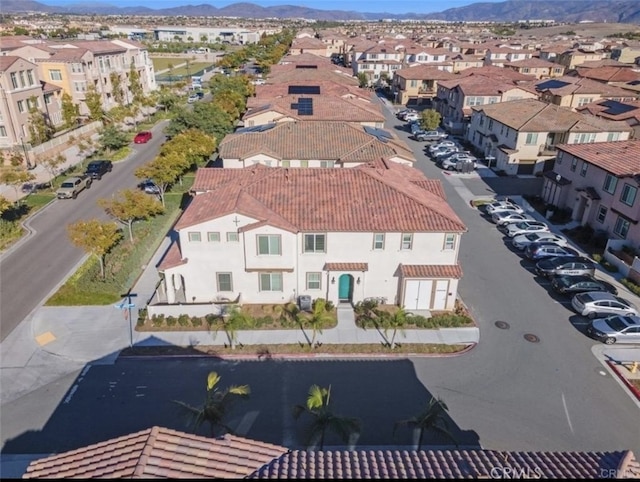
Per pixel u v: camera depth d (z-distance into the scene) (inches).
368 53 4817.9
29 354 1038.4
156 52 7121.1
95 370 997.8
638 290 1322.6
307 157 1776.6
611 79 3580.2
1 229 1562.5
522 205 1940.2
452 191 2091.5
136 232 1601.9
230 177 1453.0
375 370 1013.2
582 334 1155.3
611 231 1590.8
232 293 1222.3
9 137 2432.3
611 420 903.7
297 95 2511.1
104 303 1216.8
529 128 2215.8
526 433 868.0
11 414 882.8
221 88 3292.3
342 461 529.0
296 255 1181.1
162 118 3292.3
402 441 841.5
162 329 1127.0
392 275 1215.6
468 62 4852.4
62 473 510.0
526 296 1307.8
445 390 964.0
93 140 2630.4
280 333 1117.1
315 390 761.6
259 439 839.7
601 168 1605.6
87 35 7554.1
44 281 1323.8
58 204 1843.0
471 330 1150.3
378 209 1194.0
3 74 2336.4
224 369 1006.4
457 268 1198.9
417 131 2945.4
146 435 529.7
